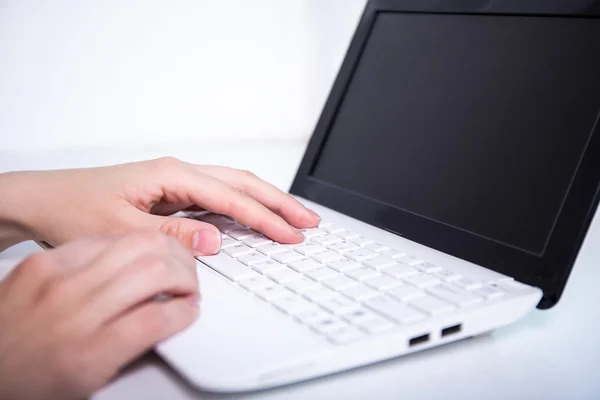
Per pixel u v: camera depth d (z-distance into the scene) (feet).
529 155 1.78
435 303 1.41
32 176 1.98
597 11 1.78
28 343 1.16
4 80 3.72
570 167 1.66
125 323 1.20
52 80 3.83
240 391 1.13
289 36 4.49
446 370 1.34
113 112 4.06
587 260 2.19
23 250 2.11
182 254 1.43
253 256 1.77
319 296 1.46
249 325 1.32
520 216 1.72
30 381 1.13
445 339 1.38
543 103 1.82
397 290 1.49
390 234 2.02
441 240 1.87
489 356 1.42
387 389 1.24
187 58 4.19
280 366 1.16
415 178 2.08
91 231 1.83
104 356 1.16
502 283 1.59
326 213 2.27
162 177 1.90
